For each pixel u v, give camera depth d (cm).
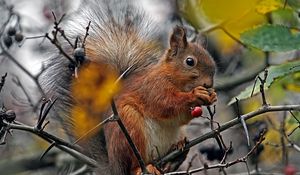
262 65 1360
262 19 1047
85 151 1111
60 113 1144
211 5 995
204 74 1078
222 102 1381
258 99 1284
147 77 1080
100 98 885
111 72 1094
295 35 940
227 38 1305
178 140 1074
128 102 1062
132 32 1186
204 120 1377
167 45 1185
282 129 1104
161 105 1057
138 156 921
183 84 1075
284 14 1020
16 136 1456
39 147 1463
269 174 1141
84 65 872
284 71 909
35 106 1223
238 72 1404
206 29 1193
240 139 1335
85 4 1225
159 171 1027
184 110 1055
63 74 1149
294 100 1265
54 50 1164
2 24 1337
